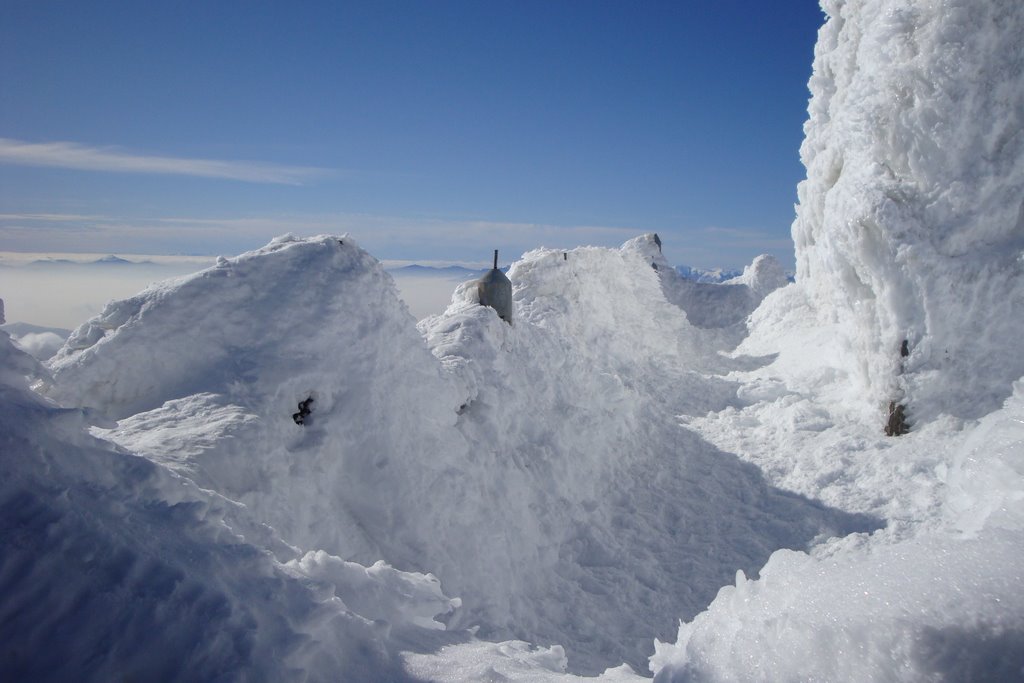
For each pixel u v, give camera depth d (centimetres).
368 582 389
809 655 169
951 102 1032
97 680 250
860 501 914
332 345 651
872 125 1124
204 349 608
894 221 1064
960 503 203
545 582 757
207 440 506
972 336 1059
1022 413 203
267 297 654
